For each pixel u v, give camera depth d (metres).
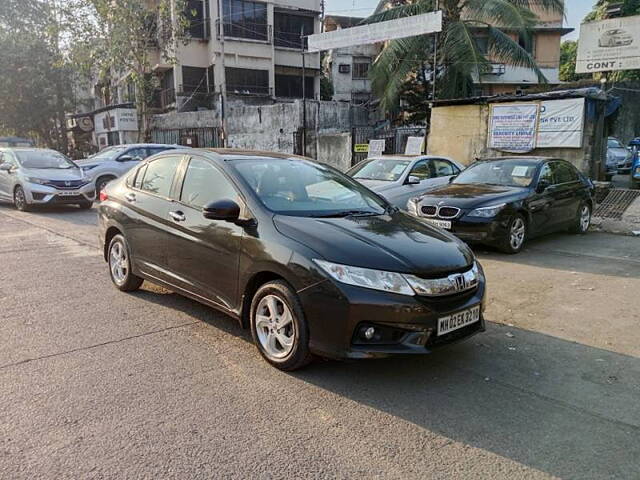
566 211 9.16
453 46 19.05
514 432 3.09
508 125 13.97
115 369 3.83
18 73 30.75
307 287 3.58
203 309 5.20
